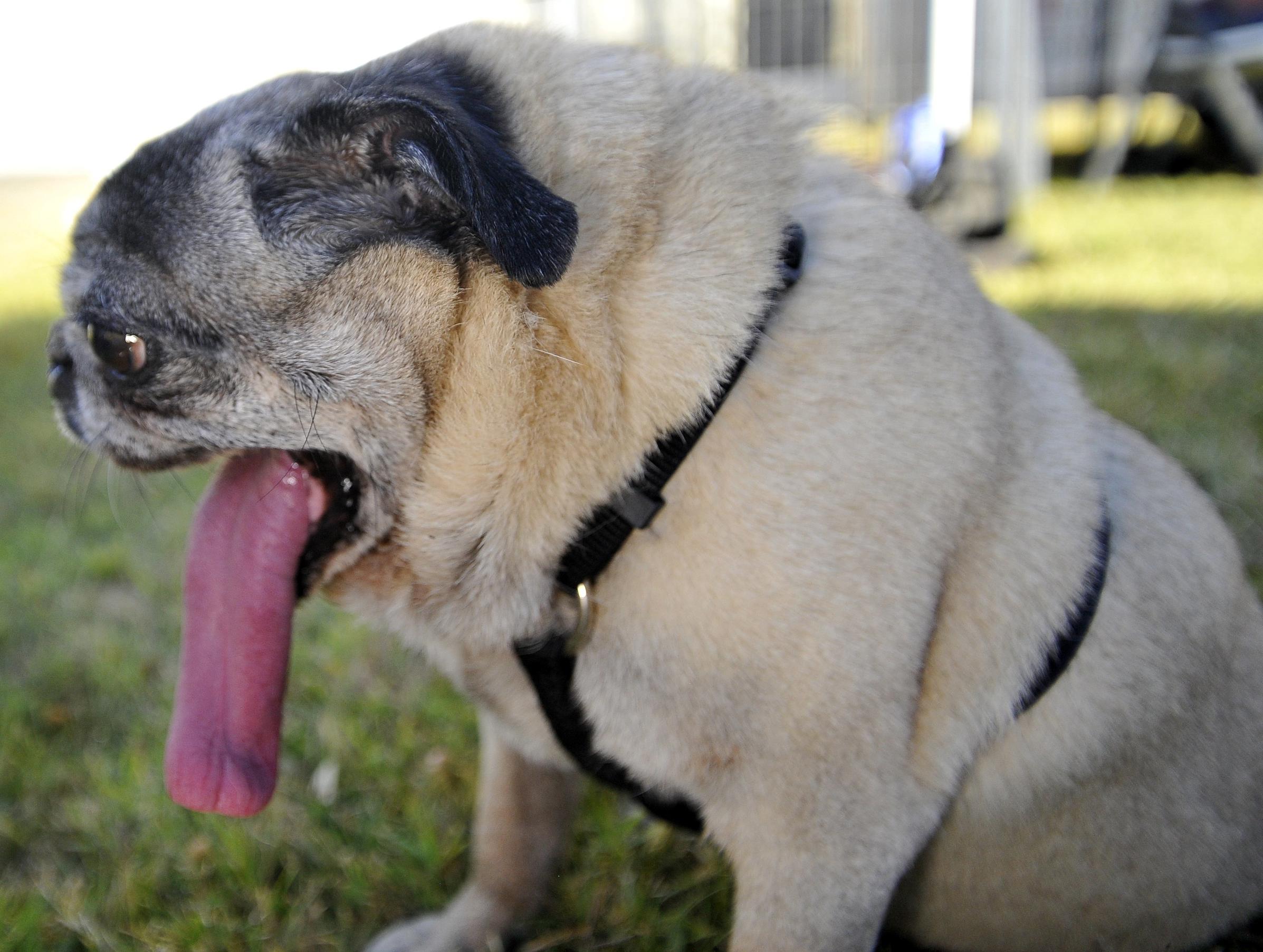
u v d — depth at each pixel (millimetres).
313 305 415
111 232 423
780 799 425
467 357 420
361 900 544
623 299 419
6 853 581
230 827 569
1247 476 772
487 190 384
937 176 1395
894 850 429
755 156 437
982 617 439
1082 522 449
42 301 1630
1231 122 1870
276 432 426
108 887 552
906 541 417
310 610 746
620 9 1620
